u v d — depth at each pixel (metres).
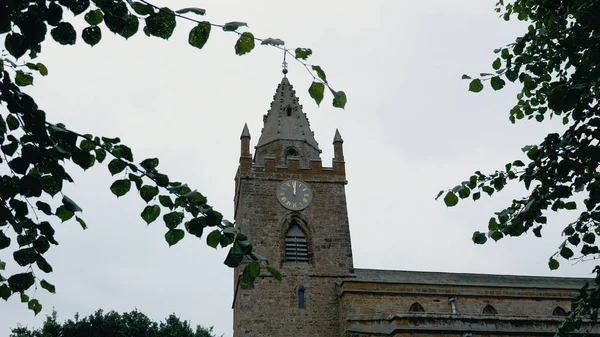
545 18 11.05
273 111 47.66
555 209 10.73
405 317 31.11
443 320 31.28
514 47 11.02
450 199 11.12
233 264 7.10
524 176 10.18
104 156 7.68
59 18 6.11
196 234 7.48
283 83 49.69
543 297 38.38
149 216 7.68
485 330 31.20
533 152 10.27
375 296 35.84
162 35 6.43
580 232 10.78
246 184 40.19
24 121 6.60
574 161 9.61
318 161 41.94
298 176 41.16
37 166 7.27
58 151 6.66
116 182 7.50
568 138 9.56
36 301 8.20
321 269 37.66
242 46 6.56
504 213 10.83
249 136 42.31
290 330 35.22
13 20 6.11
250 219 38.75
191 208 7.50
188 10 6.09
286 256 38.00
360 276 38.44
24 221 7.14
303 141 45.00
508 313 37.28
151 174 7.37
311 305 36.28
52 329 44.81
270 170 41.00
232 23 6.15
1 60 7.58
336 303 36.62
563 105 8.99
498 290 38.06
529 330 31.61
